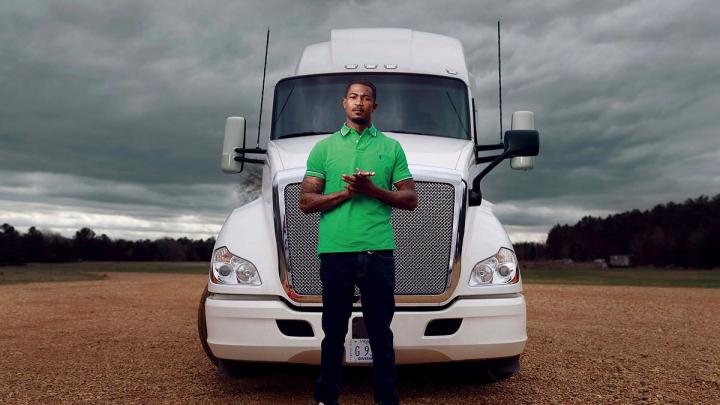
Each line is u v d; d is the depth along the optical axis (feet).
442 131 21.13
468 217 17.51
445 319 16.24
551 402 16.55
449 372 19.21
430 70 22.26
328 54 22.95
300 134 21.29
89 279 90.17
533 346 26.14
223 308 16.28
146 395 17.26
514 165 21.20
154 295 55.11
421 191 16.25
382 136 13.83
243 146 22.21
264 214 17.65
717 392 17.62
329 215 13.28
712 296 57.62
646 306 45.83
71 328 31.78
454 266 16.16
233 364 18.47
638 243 382.01
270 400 16.75
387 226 13.25
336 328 13.26
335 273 13.03
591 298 53.72
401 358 16.05
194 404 16.29
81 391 17.71
